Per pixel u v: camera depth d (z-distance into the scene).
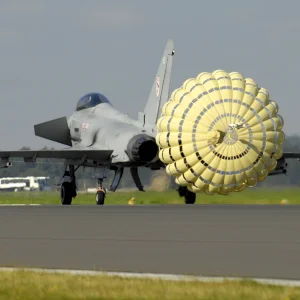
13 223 112.69
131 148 177.25
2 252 80.50
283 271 65.69
